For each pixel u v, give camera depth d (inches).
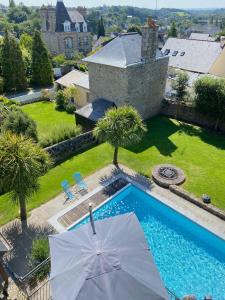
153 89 992.2
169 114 1062.4
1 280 412.2
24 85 1674.5
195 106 943.0
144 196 625.6
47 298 378.0
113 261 304.0
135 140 682.2
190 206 577.6
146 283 288.0
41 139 776.3
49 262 411.2
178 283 428.1
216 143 855.1
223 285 426.3
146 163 740.0
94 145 842.8
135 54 897.5
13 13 5182.1
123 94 898.1
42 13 2603.3
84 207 575.5
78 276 294.0
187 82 1023.6
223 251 489.7
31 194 503.2
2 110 1029.2
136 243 336.2
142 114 1000.2
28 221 534.0
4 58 1563.7
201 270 451.2
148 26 845.8
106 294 275.4
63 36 2608.3
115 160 727.7
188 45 1806.1
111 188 634.8
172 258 473.4
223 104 869.2
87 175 687.1
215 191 622.2
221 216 542.9
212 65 1453.0
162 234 526.9
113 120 664.4
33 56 1689.2
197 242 508.4
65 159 764.6
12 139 488.4
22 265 440.8
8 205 578.2
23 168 462.6
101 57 925.8
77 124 973.2
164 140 871.1
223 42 1668.3
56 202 589.0
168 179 655.8
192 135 908.0
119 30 4928.6
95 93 1002.7
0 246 380.8
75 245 334.0
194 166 725.3
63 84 1339.8
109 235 342.3
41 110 1243.2
